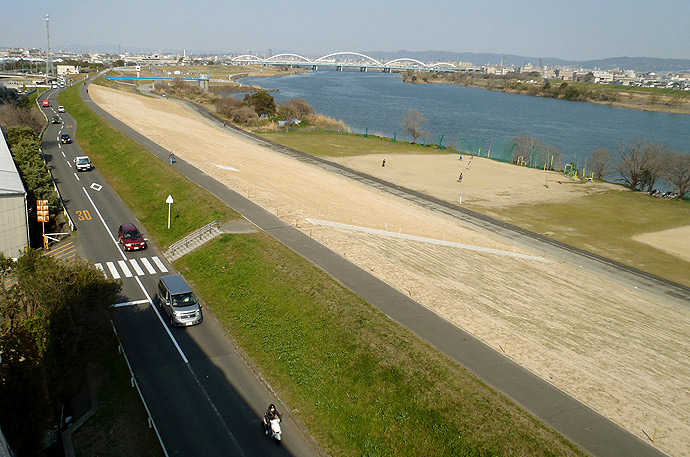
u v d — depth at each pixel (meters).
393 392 20.95
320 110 167.62
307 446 19.39
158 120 97.19
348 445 19.47
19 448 16.56
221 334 26.91
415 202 61.56
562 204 66.81
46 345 19.66
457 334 26.22
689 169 71.38
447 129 140.25
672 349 29.70
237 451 18.72
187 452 18.48
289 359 24.14
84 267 22.86
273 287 29.67
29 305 21.34
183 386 22.30
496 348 25.41
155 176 53.41
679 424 21.39
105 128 76.06
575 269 44.22
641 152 85.88
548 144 103.56
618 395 23.00
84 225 42.31
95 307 20.97
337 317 25.95
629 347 28.97
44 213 37.00
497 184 75.38
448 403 20.03
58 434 19.09
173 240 39.81
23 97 110.56
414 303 29.28
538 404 21.08
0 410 16.30
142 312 28.80
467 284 34.78
